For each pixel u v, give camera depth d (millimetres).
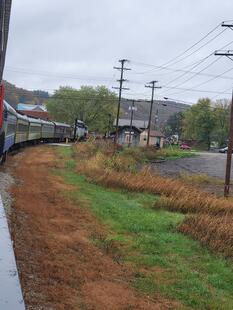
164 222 15781
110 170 26906
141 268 10586
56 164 33562
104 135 109188
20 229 11492
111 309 7492
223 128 136125
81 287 8336
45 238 11570
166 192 23672
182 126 152750
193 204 19203
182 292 9086
